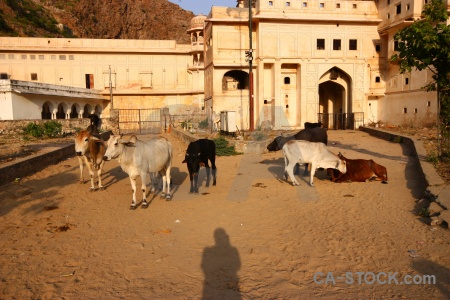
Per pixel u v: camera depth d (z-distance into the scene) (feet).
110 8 284.61
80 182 36.60
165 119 112.06
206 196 30.78
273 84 103.24
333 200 28.60
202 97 142.92
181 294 14.40
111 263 17.37
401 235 20.35
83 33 253.85
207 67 113.29
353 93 105.81
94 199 30.12
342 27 104.06
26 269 16.79
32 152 49.32
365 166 34.94
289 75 106.22
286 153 33.99
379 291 14.48
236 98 104.47
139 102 143.64
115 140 25.00
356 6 104.73
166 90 143.43
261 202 28.53
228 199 29.50
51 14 244.83
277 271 16.38
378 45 106.11
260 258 17.80
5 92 93.86
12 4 214.48
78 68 140.26
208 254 18.33
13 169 36.40
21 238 20.80
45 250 19.02
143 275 16.10
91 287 15.06
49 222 23.71
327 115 118.73
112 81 142.00
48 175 40.50
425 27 30.81
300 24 102.27
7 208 26.99
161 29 312.71
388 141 69.87
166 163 29.25
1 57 135.74
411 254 17.74
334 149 59.62
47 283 15.44
